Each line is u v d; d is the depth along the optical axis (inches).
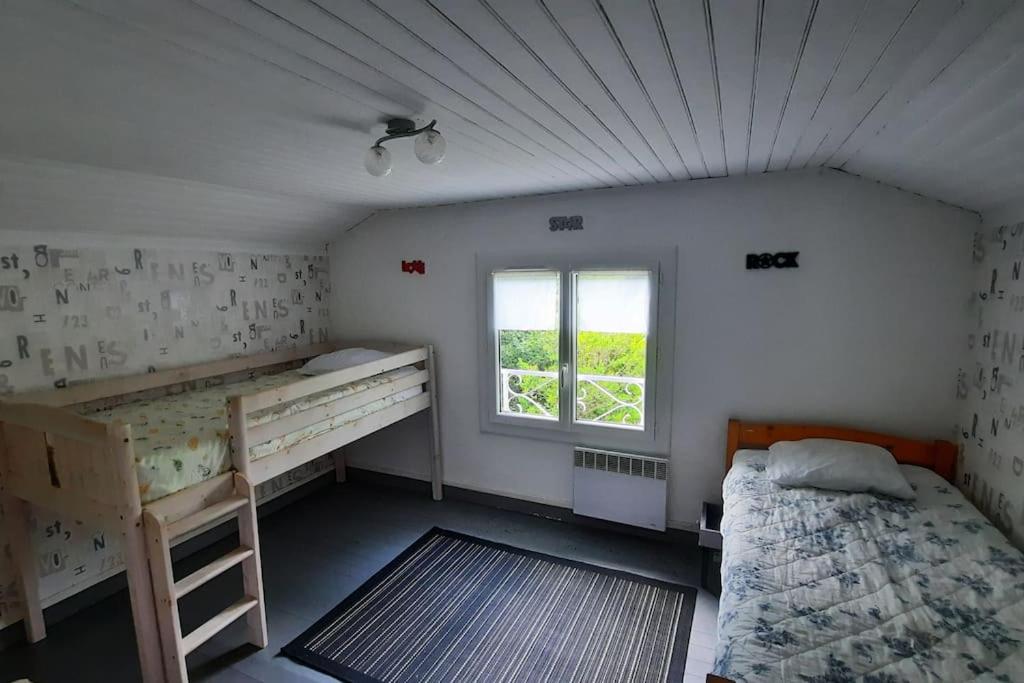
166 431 93.7
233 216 121.2
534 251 133.6
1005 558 72.0
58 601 102.0
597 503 133.8
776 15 39.8
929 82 50.8
